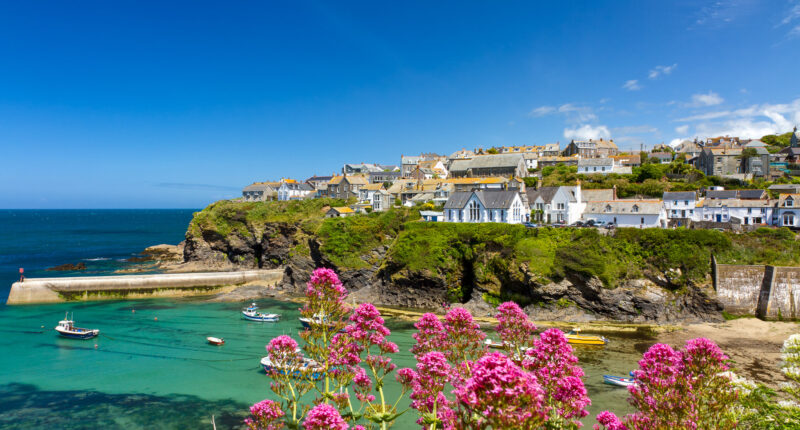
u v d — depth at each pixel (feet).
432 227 224.53
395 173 461.37
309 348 51.29
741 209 233.14
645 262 186.91
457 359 49.37
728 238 185.16
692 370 44.11
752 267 177.06
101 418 103.09
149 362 136.87
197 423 100.73
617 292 181.78
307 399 107.14
